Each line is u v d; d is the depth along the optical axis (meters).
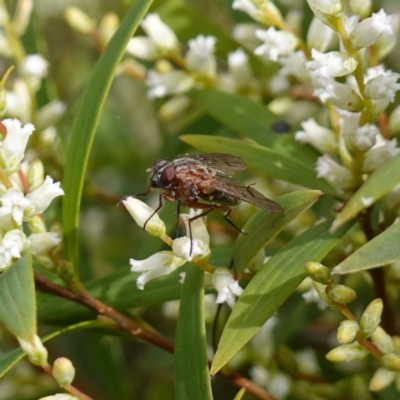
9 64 0.26
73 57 0.30
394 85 0.20
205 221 0.21
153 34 0.23
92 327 0.21
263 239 0.20
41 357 0.19
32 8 0.25
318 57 0.20
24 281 0.19
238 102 0.22
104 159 0.26
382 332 0.20
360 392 0.23
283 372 0.23
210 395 0.19
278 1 0.24
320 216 0.23
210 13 0.28
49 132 0.24
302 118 0.24
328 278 0.19
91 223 0.26
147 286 0.21
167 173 0.21
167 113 0.24
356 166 0.20
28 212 0.20
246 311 0.19
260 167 0.21
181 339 0.19
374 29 0.19
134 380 0.25
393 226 0.19
